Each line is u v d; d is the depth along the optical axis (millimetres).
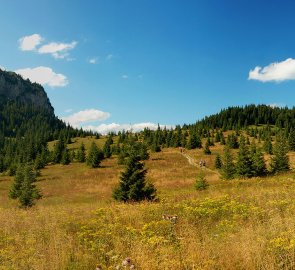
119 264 7531
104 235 10305
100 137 150125
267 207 12656
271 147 73812
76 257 8727
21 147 123812
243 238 8242
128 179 24219
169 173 54812
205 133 125375
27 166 47156
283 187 19328
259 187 21297
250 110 168375
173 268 7074
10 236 11367
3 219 14836
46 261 8297
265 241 7883
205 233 9797
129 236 9844
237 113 164250
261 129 127125
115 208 15477
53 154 81375
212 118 162625
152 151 84688
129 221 12500
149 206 15531
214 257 7453
